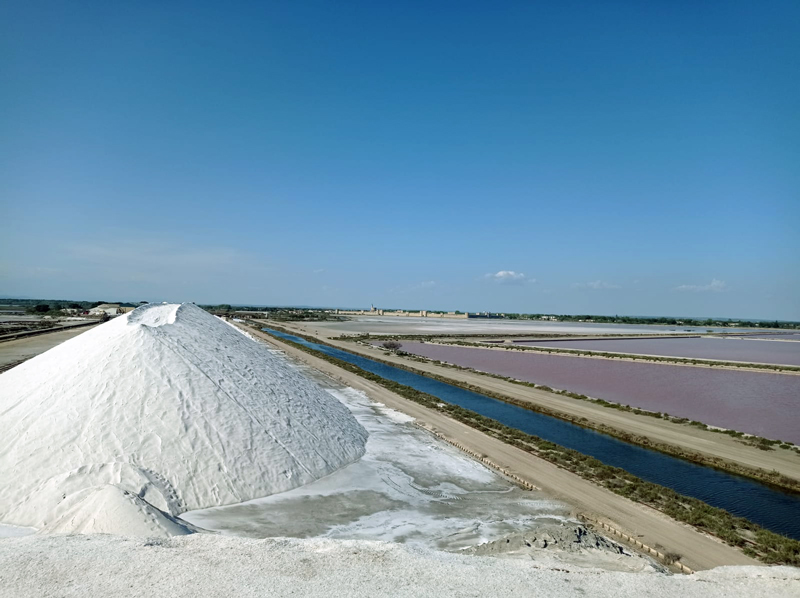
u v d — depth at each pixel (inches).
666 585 333.7
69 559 313.7
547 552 414.0
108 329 767.7
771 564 442.6
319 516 501.4
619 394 1386.6
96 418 547.2
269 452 601.9
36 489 466.0
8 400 617.0
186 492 506.9
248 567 315.3
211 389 650.2
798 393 1429.6
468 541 462.6
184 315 937.5
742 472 728.3
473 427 918.4
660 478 706.2
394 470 661.3
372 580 308.0
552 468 699.4
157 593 276.2
